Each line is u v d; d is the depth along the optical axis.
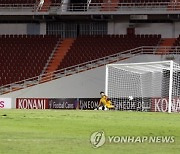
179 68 74.19
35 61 100.19
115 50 99.38
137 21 106.19
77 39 105.62
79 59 98.44
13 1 110.38
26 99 86.56
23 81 95.06
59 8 104.44
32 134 25.56
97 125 33.81
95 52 99.94
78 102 83.25
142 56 94.06
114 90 83.19
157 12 100.00
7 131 27.27
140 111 69.75
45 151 19.09
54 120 39.28
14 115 47.22
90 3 104.62
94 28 108.56
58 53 101.75
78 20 108.06
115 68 82.62
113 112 61.97
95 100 82.75
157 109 73.06
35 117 43.56
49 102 84.75
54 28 109.88
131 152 19.28
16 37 108.50
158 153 19.16
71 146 20.58
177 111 70.50
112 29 107.44
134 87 81.75
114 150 19.69
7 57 102.56
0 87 94.56
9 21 110.38
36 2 108.12
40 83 92.12
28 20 109.69
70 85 91.31
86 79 91.31
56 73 95.44
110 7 104.12
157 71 77.62
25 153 18.42
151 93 79.75
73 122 37.03
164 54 93.62
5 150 19.05
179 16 100.75
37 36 108.69
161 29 105.31
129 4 104.56
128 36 104.88
